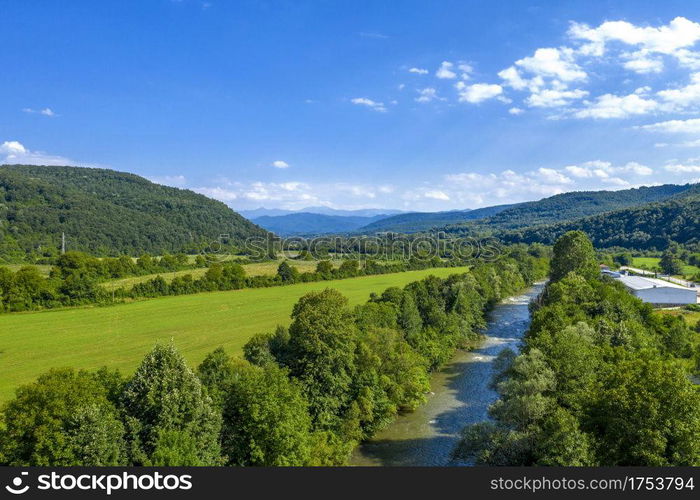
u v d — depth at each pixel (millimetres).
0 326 89250
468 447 43531
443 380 70812
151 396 35312
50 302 104750
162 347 38062
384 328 66312
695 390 36062
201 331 88562
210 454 36094
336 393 52281
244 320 98875
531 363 46469
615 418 34062
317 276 158125
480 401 62500
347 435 49000
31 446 31281
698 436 31203
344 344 54125
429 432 53938
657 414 32250
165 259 166375
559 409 36469
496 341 92000
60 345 77625
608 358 50625
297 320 55031
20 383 59188
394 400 57219
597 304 76312
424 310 86562
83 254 134500
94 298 111125
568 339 49406
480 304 105250
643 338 61531
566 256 127500
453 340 83062
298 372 52750
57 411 31828
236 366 47719
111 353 73375
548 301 89375
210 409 37656
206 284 136125
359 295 129250
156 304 115312
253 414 38969
